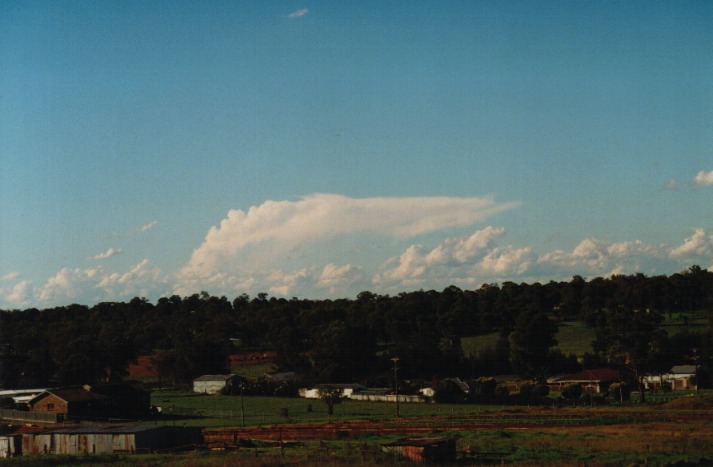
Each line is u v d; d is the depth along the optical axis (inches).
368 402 5147.6
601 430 2834.6
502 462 1980.8
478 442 2518.5
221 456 2289.6
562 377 5782.5
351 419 3821.4
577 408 4001.0
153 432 2650.1
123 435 2596.0
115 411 4323.3
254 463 2021.4
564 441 2479.1
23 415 4116.6
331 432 3073.3
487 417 3617.1
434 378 5565.9
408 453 2128.4
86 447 2620.6
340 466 1946.4
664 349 5836.6
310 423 3649.1
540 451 2282.2
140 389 4463.6
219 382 6200.8
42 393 4229.8
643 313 6097.4
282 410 4249.5
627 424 3046.3
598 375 5590.6
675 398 4414.4
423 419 3627.0
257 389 5920.3
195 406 5049.2
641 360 5477.4
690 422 3036.4
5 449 2679.6
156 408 4485.7
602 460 2052.2
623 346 5649.6
